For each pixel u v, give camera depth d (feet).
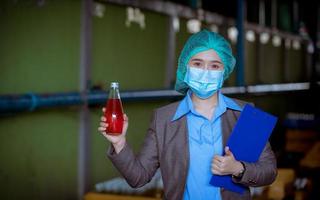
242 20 18.17
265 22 25.12
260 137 4.58
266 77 25.44
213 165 4.44
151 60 14.24
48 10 9.98
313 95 24.93
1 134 8.86
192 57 4.79
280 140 16.66
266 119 4.59
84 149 11.32
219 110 4.75
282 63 28.14
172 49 15.29
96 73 11.73
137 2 13.07
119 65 12.67
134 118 13.46
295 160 13.11
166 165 4.75
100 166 12.16
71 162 11.00
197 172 4.67
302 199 10.03
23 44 9.30
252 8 22.98
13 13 8.98
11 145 9.11
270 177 4.62
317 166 11.52
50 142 10.24
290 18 29.32
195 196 4.67
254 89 17.99
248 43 22.47
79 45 11.07
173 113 4.83
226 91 15.72
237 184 4.62
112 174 12.67
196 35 4.90
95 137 11.82
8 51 8.91
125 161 4.63
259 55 24.11
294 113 26.23
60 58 10.43
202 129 4.72
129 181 4.75
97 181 12.02
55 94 9.47
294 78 30.48
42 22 9.82
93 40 11.55
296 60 30.76
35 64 9.66
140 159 4.83
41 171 10.02
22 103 8.38
